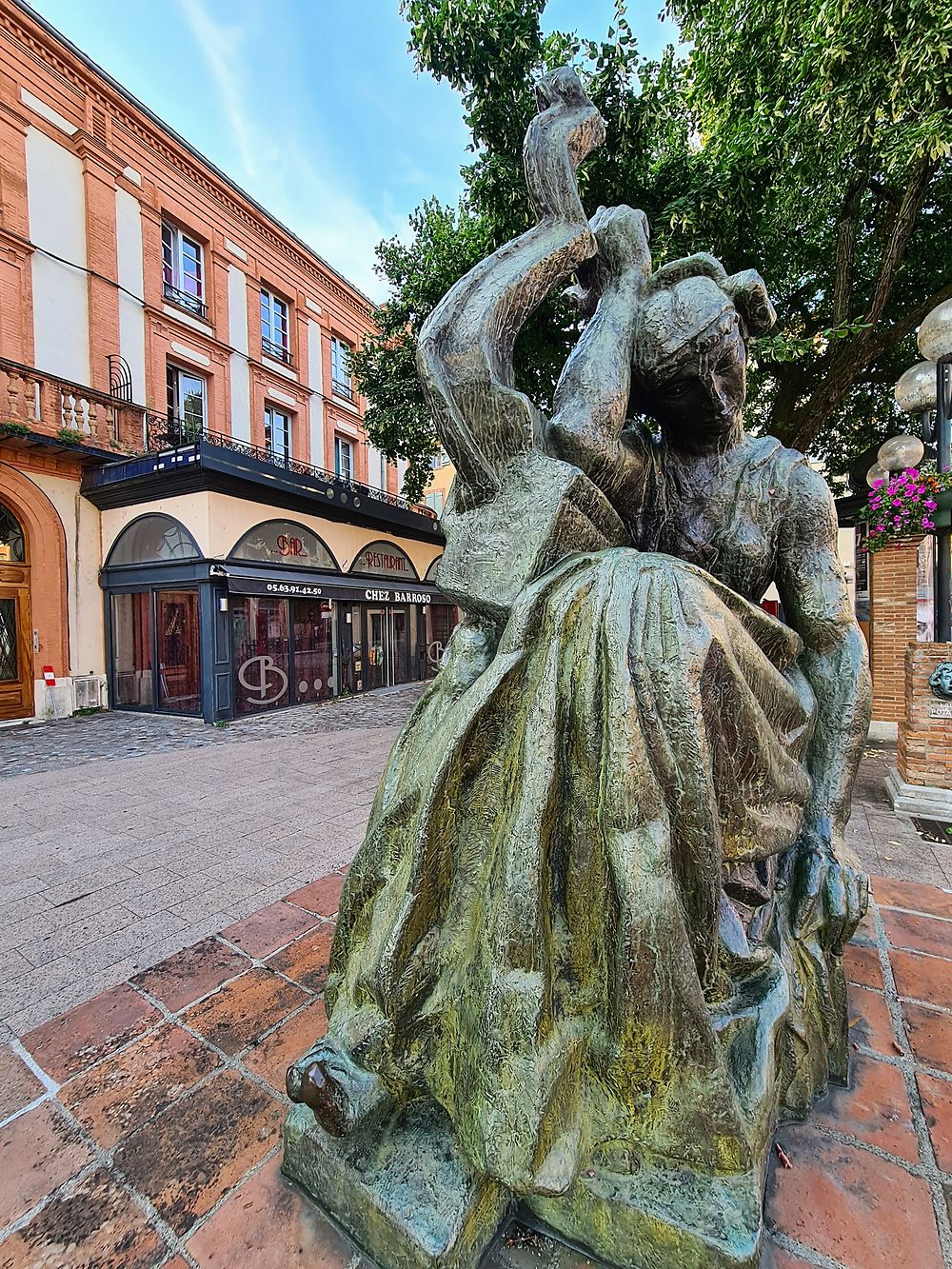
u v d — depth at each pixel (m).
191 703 10.13
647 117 5.59
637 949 1.03
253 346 14.90
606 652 1.08
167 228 13.16
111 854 3.99
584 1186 1.14
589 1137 1.11
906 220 5.77
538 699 1.12
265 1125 1.50
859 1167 1.32
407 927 1.16
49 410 10.15
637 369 1.46
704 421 1.49
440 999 1.20
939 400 5.27
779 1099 1.40
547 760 1.10
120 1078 1.67
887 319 7.73
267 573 10.42
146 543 10.30
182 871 3.68
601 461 1.37
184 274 13.47
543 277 1.38
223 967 2.24
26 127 10.42
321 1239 1.20
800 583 1.52
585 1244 1.17
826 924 1.48
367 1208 1.15
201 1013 1.96
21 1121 1.52
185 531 9.70
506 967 1.06
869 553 7.10
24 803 5.25
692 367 1.38
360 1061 1.21
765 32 5.30
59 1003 2.36
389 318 8.50
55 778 6.11
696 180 5.76
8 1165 1.40
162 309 12.66
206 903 3.23
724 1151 1.09
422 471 9.83
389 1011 1.15
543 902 1.08
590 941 1.13
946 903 2.60
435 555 15.90
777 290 7.55
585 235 1.42
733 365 1.39
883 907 2.56
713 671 1.09
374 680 13.70
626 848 1.04
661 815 1.07
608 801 1.06
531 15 5.20
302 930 2.54
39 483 10.14
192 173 13.37
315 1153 1.26
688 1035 1.07
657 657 1.08
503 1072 1.02
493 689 1.18
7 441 9.53
